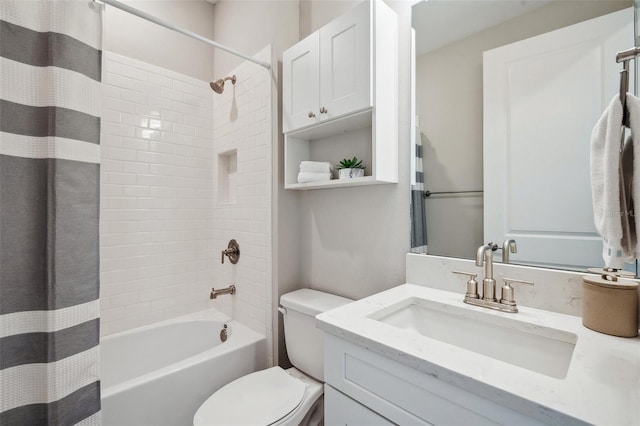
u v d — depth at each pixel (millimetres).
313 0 1683
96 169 1012
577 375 569
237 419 1065
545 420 485
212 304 2234
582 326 793
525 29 981
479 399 575
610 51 834
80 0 979
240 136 1965
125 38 1861
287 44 1718
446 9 1169
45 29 918
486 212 1067
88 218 980
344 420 828
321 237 1650
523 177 984
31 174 892
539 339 812
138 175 1903
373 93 1154
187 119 2129
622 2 817
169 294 2033
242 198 1944
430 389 646
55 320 892
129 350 1746
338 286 1563
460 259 1121
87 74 992
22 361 871
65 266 917
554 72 925
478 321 928
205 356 1468
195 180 2170
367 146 1402
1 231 848
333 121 1321
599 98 850
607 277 780
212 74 2271
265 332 1738
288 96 1520
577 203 880
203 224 2211
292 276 1731
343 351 831
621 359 622
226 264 2092
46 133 906
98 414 982
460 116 1131
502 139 1030
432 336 1018
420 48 1236
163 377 1294
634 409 473
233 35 2055
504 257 1020
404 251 1283
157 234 1985
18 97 877
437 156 1192
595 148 794
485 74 1069
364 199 1433
